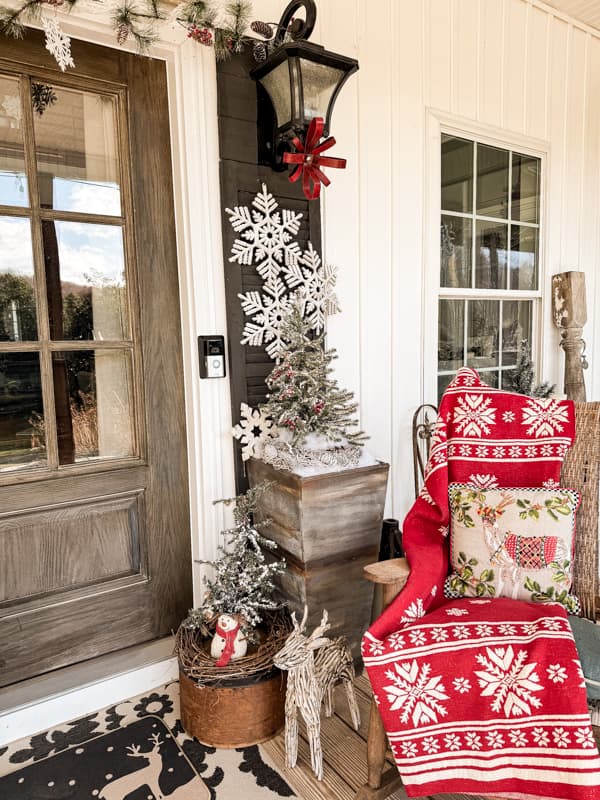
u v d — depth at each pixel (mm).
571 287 2959
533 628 1227
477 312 2775
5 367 1641
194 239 1835
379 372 2355
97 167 1753
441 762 1166
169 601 1974
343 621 1837
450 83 2479
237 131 1865
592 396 3422
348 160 2172
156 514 1923
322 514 1724
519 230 2908
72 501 1762
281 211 1981
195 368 1885
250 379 1966
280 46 1649
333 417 1882
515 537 1449
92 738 1599
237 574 1649
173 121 1820
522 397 1688
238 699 1527
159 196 1848
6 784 1427
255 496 1683
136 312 1837
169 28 1707
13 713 1614
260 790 1406
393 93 2287
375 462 1879
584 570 1475
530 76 2805
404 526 1589
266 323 1977
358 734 1619
